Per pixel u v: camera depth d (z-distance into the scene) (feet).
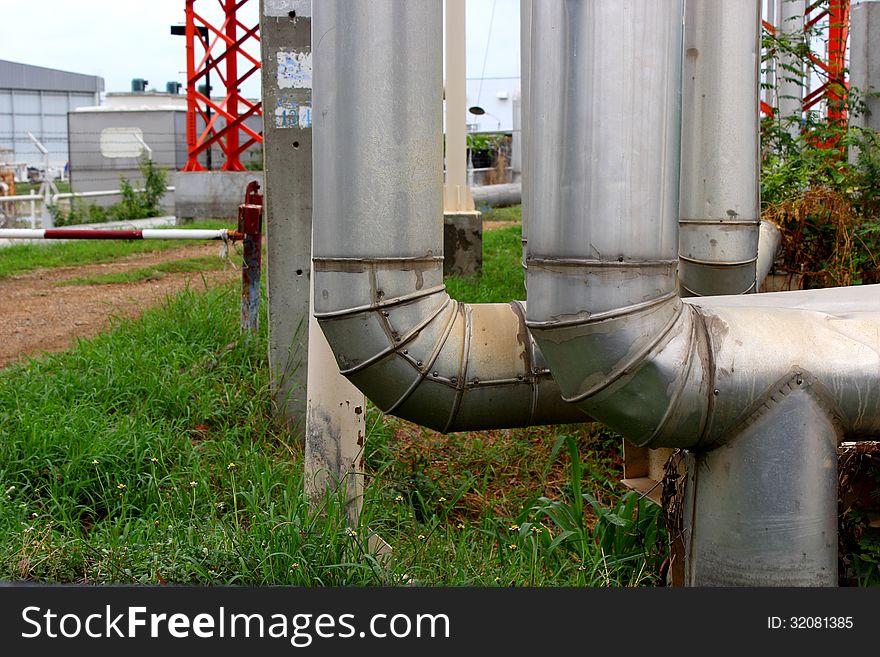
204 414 17.26
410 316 10.94
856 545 11.83
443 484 16.20
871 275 22.58
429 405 11.41
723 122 15.56
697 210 15.93
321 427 13.66
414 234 10.82
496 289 30.86
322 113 10.74
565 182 9.35
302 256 17.60
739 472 9.78
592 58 9.11
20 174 101.30
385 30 10.46
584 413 11.18
